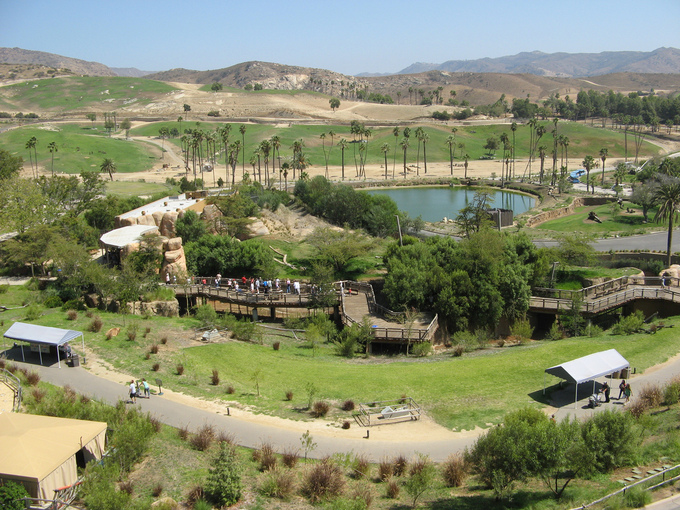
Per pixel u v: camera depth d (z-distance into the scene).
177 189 155.38
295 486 27.06
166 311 60.81
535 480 27.95
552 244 97.19
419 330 52.34
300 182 134.38
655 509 22.95
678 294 58.59
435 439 32.81
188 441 31.42
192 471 28.17
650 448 29.00
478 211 85.00
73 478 26.39
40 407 31.19
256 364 46.22
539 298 63.28
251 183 158.12
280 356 49.28
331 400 38.78
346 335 53.88
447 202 171.00
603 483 26.25
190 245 77.75
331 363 47.75
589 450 26.06
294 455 29.73
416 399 38.69
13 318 54.59
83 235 89.31
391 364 47.19
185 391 38.84
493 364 44.97
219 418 34.91
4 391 35.56
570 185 171.25
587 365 36.06
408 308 59.81
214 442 31.47
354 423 35.03
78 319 53.94
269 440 32.34
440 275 59.72
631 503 23.36
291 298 62.66
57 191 103.06
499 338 60.09
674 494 24.12
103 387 38.31
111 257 76.12
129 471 28.02
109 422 30.84
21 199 85.12
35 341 41.44
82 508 24.66
